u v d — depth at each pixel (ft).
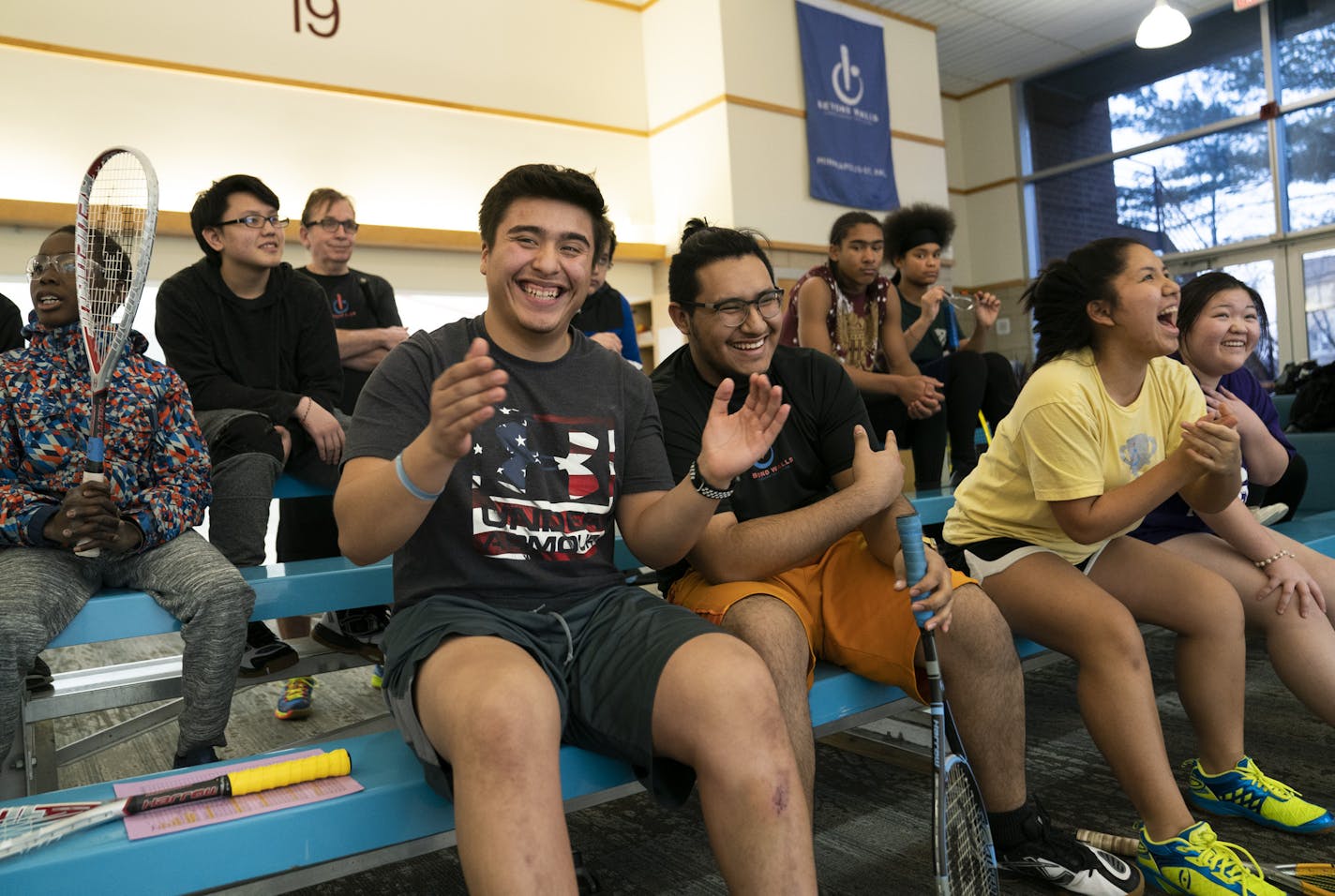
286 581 6.60
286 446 8.36
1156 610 6.48
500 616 4.64
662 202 28.66
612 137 28.22
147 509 6.12
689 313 6.06
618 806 7.68
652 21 28.53
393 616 4.93
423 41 25.00
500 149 26.22
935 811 4.50
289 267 9.29
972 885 4.75
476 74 25.85
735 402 6.19
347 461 4.68
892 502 5.79
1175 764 7.58
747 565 5.51
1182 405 6.83
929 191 31.58
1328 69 30.40
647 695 4.30
